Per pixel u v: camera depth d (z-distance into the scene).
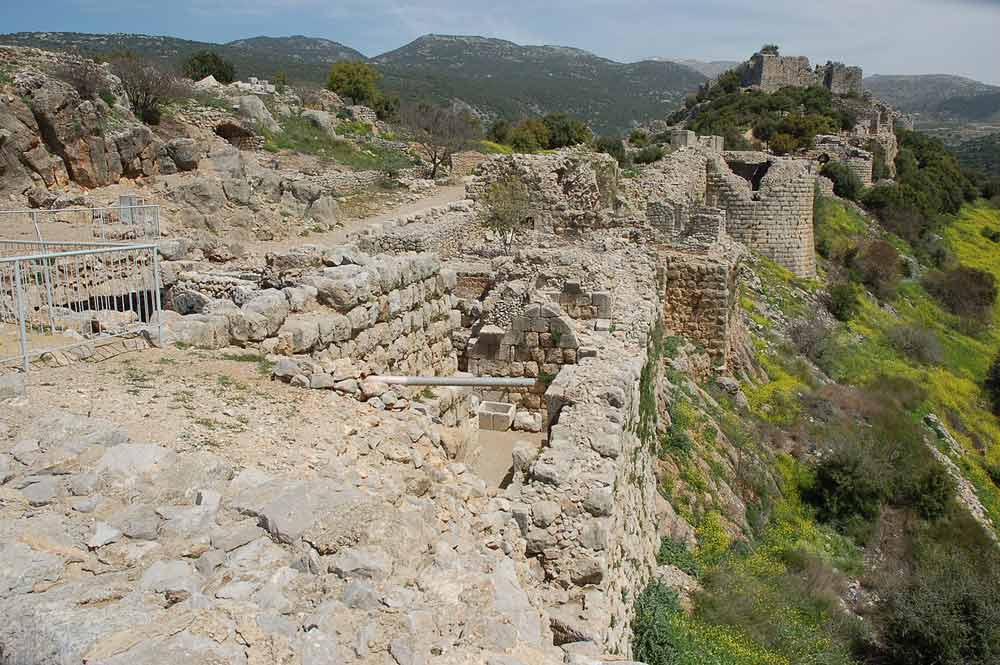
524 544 8.36
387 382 10.21
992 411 38.56
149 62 43.84
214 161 32.53
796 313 36.84
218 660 4.17
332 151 49.44
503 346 16.42
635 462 12.45
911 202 66.06
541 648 5.41
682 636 11.30
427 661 4.59
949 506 24.02
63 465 6.09
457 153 49.66
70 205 25.58
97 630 4.22
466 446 12.52
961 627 16.69
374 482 6.91
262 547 5.39
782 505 20.36
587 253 21.16
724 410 22.30
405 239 25.09
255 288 14.84
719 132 76.19
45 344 10.09
